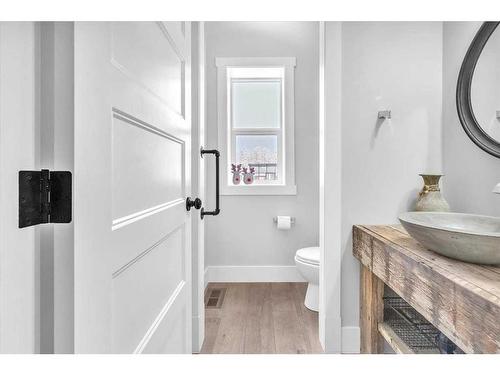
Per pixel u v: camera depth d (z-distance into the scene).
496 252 1.03
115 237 0.65
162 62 0.98
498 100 1.52
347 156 1.94
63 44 0.50
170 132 1.04
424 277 1.14
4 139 0.43
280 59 3.15
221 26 3.17
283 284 3.11
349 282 1.94
